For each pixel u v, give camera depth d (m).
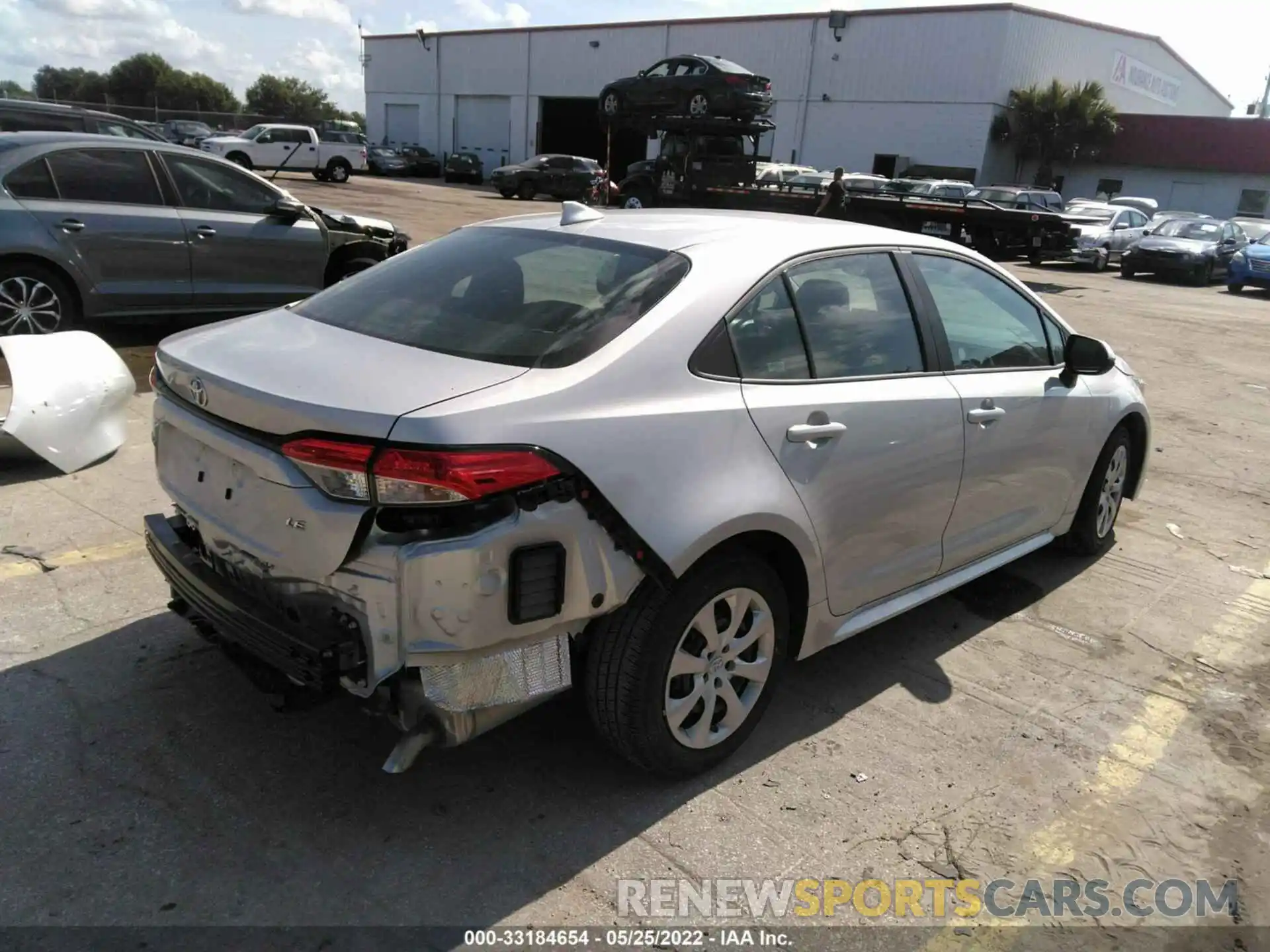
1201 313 16.02
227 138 32.34
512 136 48.16
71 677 3.30
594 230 3.26
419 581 2.29
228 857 2.55
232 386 2.52
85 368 5.29
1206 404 8.93
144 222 7.56
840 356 3.20
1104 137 36.44
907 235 3.71
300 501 2.37
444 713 2.44
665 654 2.70
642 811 2.85
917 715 3.47
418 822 2.74
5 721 3.04
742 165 23.11
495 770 2.98
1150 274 23.69
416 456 2.23
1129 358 11.00
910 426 3.32
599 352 2.61
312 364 2.60
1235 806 3.07
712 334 2.81
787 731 3.32
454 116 50.66
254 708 3.19
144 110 53.09
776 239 3.20
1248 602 4.62
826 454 3.02
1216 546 5.34
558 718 3.27
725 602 2.89
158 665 3.41
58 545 4.27
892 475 3.28
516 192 33.28
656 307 2.76
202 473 2.77
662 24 41.56
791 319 3.07
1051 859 2.78
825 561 3.11
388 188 33.59
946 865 2.72
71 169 7.29
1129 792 3.10
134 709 3.15
